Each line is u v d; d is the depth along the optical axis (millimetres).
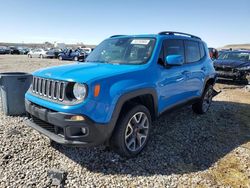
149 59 4008
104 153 3758
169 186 3043
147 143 3973
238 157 3846
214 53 12531
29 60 28594
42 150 3754
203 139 4523
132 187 2998
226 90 9898
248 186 3082
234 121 5648
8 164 3340
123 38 4711
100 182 3064
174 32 4898
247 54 12359
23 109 5434
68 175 3170
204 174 3332
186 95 5031
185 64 4926
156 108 4016
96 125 3066
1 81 5281
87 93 3012
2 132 4320
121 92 3268
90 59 4660
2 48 49500
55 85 3240
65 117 3018
